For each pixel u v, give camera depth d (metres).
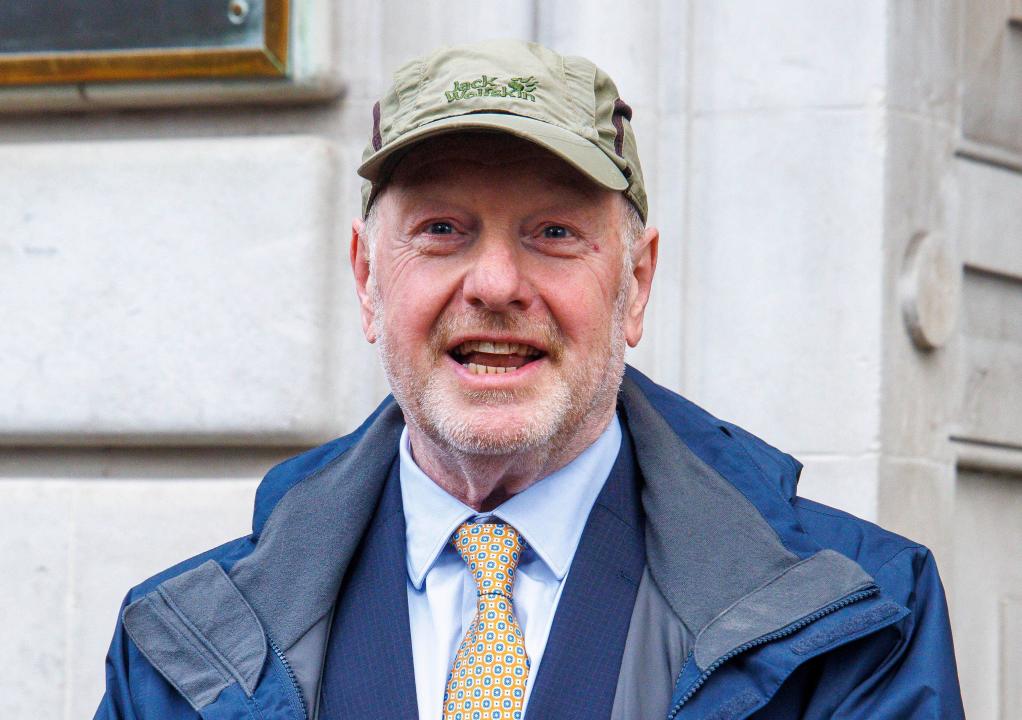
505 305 2.02
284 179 3.24
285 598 2.16
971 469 3.42
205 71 3.24
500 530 2.14
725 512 2.09
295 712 2.06
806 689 1.97
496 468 2.10
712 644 1.95
